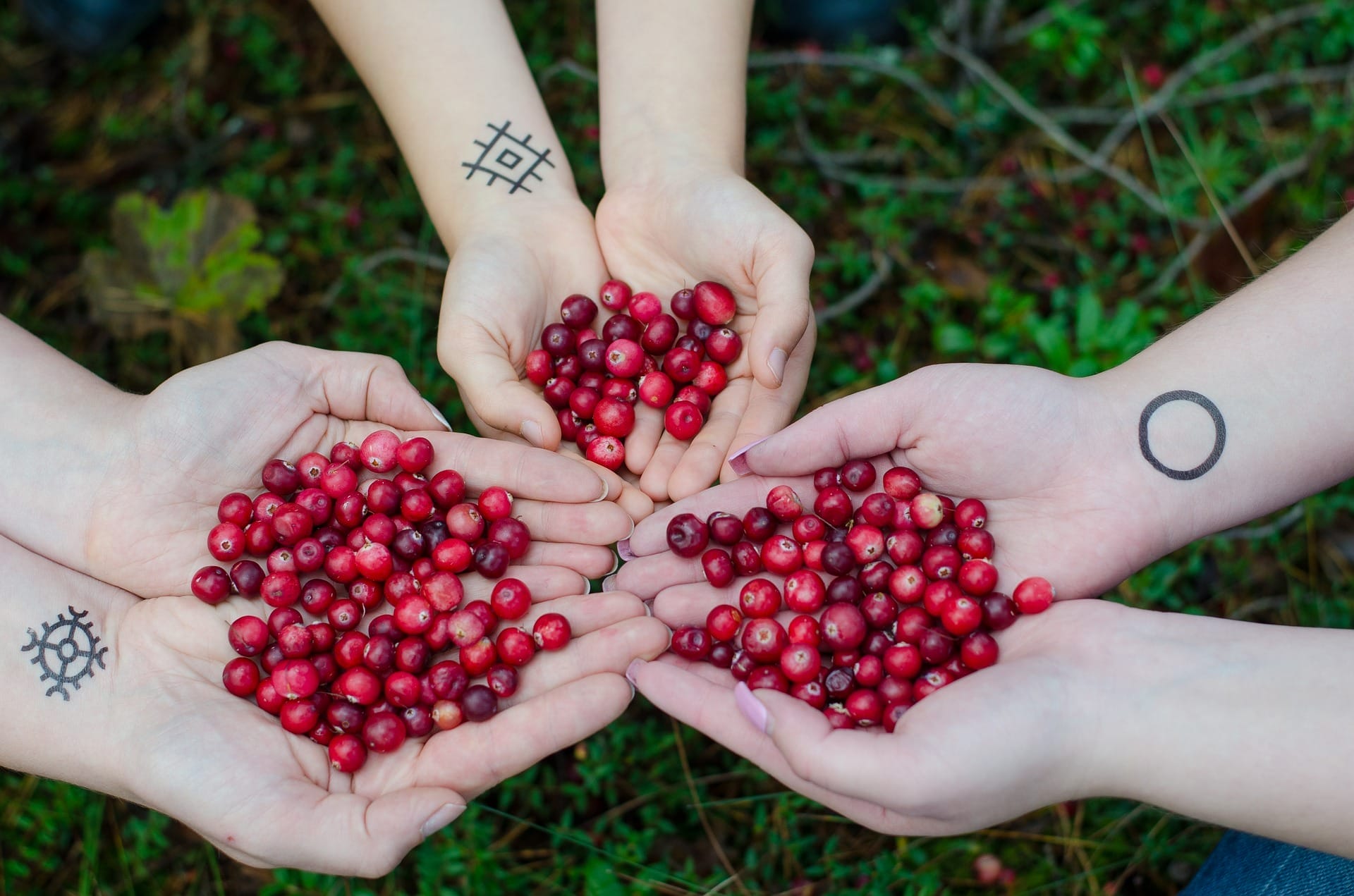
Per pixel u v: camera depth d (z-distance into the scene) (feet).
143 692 1.93
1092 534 1.98
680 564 2.05
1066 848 2.21
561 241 2.25
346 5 2.27
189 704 1.92
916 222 2.65
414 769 1.91
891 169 2.72
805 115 2.75
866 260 2.59
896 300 2.61
